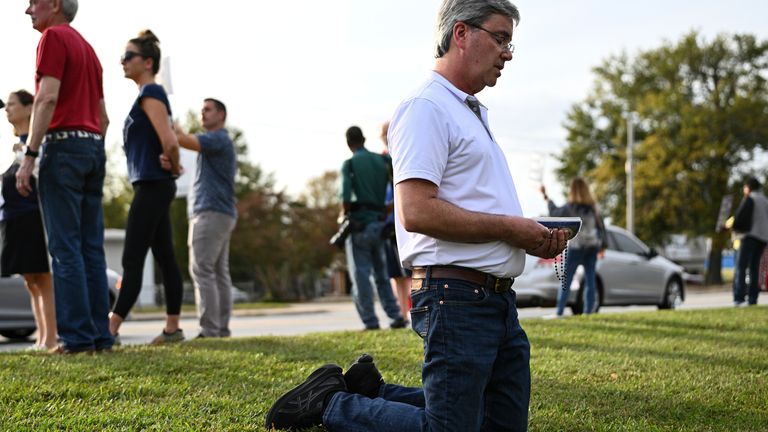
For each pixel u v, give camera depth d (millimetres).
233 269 48781
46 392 4316
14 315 10695
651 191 45375
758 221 12031
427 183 2918
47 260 6934
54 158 5570
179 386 4555
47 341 6910
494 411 3178
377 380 3631
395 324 8625
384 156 8672
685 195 44594
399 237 3125
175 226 49000
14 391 4320
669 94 45812
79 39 5723
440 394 2990
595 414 4246
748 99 44562
